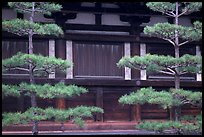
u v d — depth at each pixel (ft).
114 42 63.16
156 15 63.10
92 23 62.90
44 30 44.62
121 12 62.28
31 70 45.01
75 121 43.14
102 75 62.64
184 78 65.67
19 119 41.73
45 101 60.90
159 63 43.83
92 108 44.47
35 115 42.57
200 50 66.64
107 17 63.46
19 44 60.18
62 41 61.26
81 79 60.95
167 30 44.37
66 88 42.68
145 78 63.72
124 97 43.32
